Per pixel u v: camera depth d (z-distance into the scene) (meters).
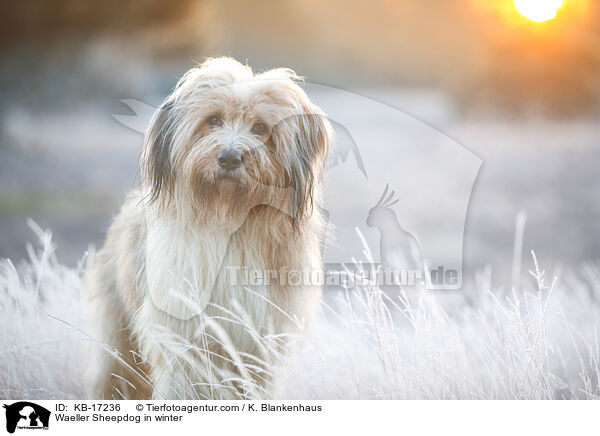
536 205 14.30
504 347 5.38
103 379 5.80
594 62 23.52
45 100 19.56
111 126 20.50
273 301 4.90
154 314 4.91
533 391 5.06
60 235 12.20
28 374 5.77
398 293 5.48
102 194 15.19
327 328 5.65
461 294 6.55
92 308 5.95
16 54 18.28
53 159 18.25
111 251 5.96
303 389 5.00
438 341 5.13
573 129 21.92
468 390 5.24
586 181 16.41
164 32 18.09
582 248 11.67
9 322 6.15
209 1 19.48
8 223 12.95
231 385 4.81
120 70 18.59
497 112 23.12
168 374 4.94
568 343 6.42
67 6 17.12
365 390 5.39
